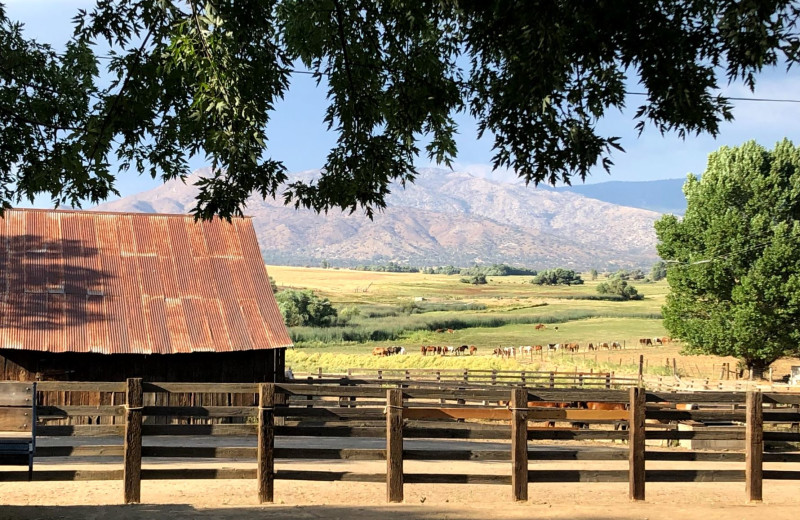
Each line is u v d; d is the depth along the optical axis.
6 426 10.53
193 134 12.75
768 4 8.02
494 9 8.95
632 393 12.13
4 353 27.70
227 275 32.28
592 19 8.65
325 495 13.95
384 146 12.92
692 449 25.52
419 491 14.83
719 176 55.81
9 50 13.11
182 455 11.73
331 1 12.11
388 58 12.60
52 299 29.34
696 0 9.05
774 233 53.16
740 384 39.91
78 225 32.62
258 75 11.83
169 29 11.05
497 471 18.02
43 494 13.68
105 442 22.80
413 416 12.10
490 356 67.44
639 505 11.80
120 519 10.41
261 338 30.12
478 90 11.34
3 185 13.17
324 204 13.16
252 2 11.04
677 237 57.84
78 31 11.57
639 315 124.06
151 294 30.64
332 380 31.91
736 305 54.09
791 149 55.28
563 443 27.62
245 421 28.94
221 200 12.00
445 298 193.62
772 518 10.92
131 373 28.80
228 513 10.91
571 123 9.89
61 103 13.44
